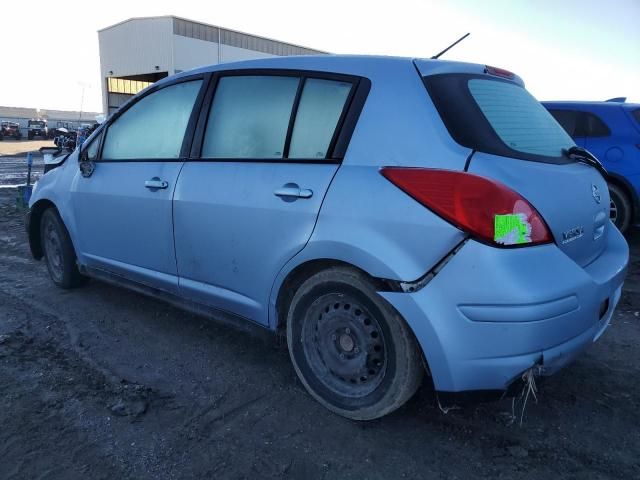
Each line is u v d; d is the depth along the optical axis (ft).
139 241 11.53
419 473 7.35
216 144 10.18
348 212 7.83
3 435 8.11
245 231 9.20
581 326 7.36
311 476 7.29
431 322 7.12
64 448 7.82
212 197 9.72
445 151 7.36
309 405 9.05
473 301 6.86
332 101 8.71
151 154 11.54
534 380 7.00
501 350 6.83
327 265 8.48
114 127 12.70
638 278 17.07
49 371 10.21
